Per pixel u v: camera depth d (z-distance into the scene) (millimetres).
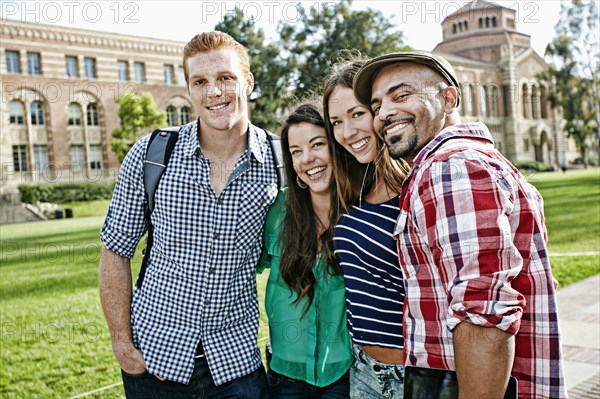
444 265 1614
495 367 1574
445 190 1596
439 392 1798
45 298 8609
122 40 35625
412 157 1964
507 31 48125
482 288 1526
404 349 1927
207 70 2531
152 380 2629
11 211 28422
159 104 36125
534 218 1698
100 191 29984
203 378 2619
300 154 2502
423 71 1837
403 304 2035
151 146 2600
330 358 2564
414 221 1747
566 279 7891
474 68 46125
